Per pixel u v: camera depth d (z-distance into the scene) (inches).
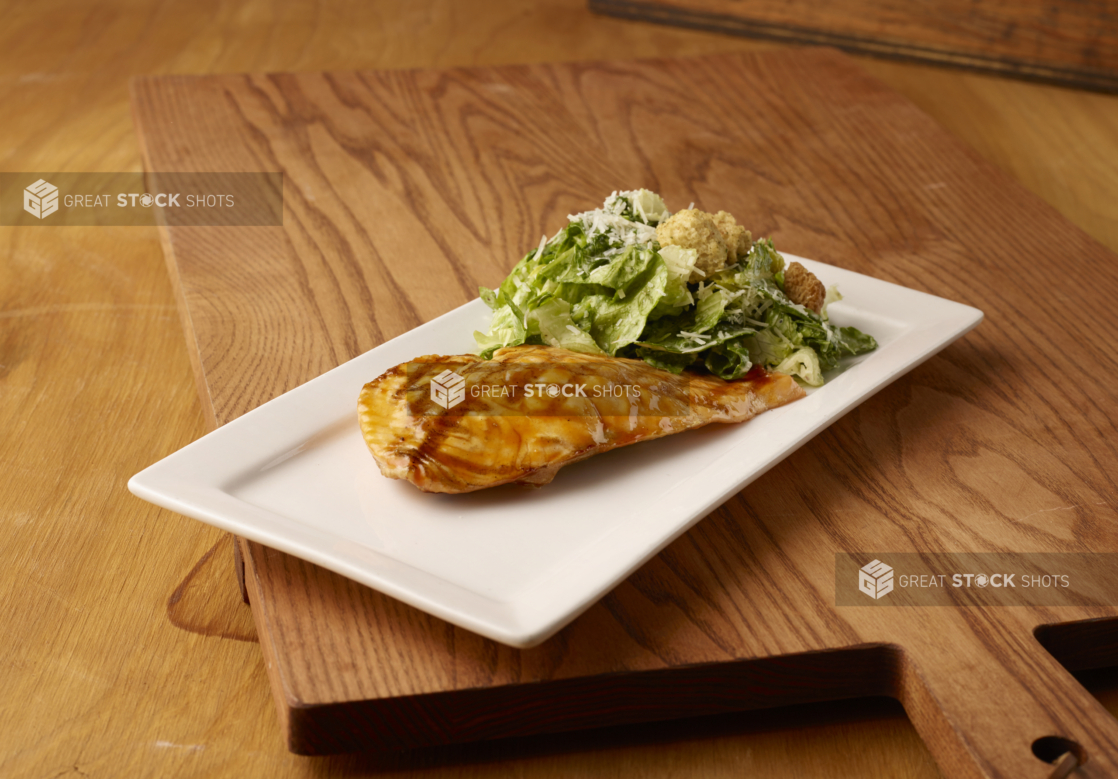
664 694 28.4
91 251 41.0
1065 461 32.1
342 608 28.6
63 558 31.3
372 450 29.5
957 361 35.0
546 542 29.2
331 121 45.7
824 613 28.9
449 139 44.8
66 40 60.6
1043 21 56.1
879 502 31.1
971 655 28.3
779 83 50.9
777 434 31.1
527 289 33.1
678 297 32.6
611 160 43.8
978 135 50.0
